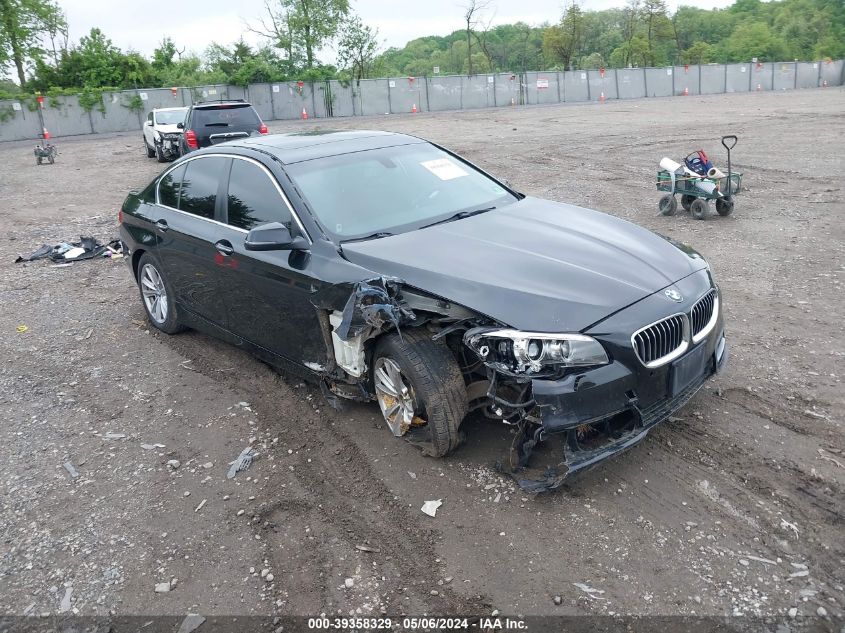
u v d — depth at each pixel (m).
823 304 6.14
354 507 3.72
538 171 14.95
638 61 78.19
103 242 10.28
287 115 42.19
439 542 3.41
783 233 8.73
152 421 4.80
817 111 26.58
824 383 4.67
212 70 46.75
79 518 3.79
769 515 3.42
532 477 3.64
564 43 72.31
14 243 10.49
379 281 3.85
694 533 3.34
